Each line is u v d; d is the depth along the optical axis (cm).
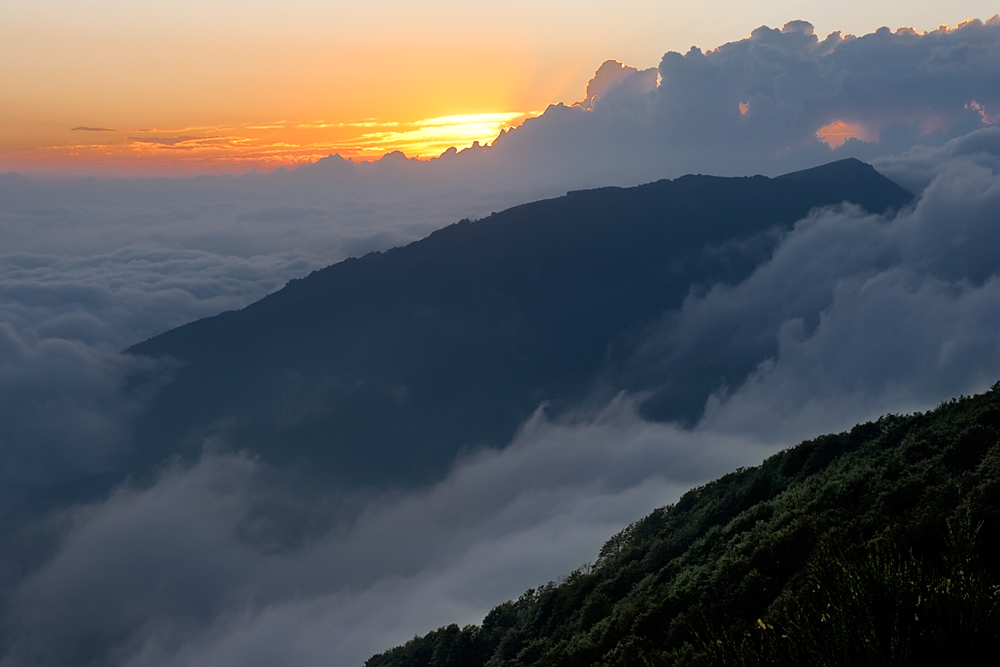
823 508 1461
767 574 1311
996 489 987
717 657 597
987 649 532
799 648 553
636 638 1377
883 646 545
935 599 553
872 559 600
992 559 820
